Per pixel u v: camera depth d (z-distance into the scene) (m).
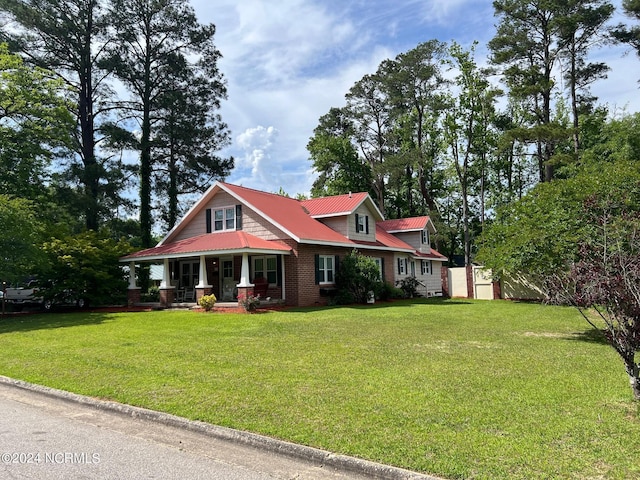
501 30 31.58
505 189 45.25
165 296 20.86
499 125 38.06
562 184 12.00
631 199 10.47
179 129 31.78
